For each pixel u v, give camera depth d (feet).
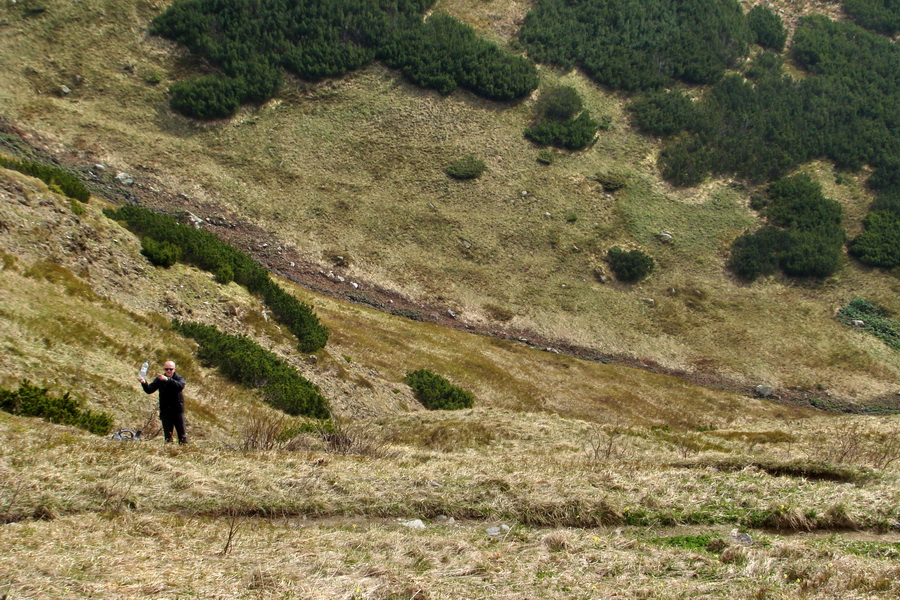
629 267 177.68
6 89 170.50
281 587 24.40
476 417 88.28
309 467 42.06
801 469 50.26
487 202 188.14
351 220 172.96
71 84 180.14
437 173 192.13
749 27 264.31
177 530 30.73
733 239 195.31
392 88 212.84
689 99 230.48
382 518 36.78
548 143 209.67
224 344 83.51
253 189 172.96
